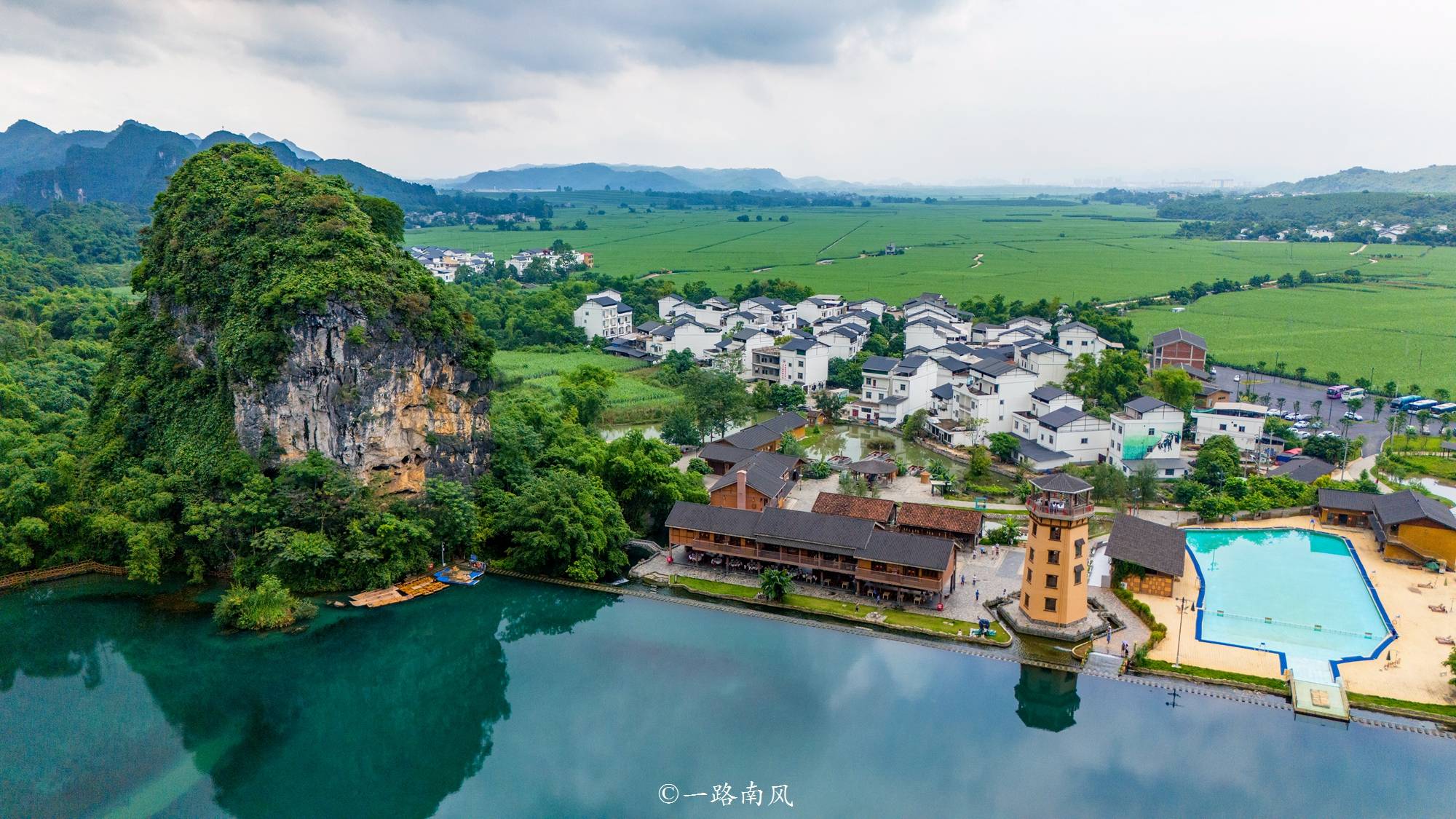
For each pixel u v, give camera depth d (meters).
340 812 69.50
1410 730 74.94
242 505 102.44
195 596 102.81
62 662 89.62
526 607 101.44
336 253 110.31
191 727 80.12
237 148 134.50
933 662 87.19
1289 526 120.69
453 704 83.12
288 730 80.12
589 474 120.94
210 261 116.62
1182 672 83.81
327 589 103.06
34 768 73.38
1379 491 129.12
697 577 105.75
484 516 114.12
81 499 111.38
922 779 71.31
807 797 69.56
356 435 106.31
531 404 141.62
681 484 124.56
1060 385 183.12
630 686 85.50
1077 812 67.62
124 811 68.69
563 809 69.31
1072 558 90.12
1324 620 93.81
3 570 105.00
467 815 68.88
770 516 105.56
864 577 98.81
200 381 114.75
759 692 83.38
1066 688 83.25
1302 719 77.25
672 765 73.69
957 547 106.94
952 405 171.50
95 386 129.50
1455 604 96.62
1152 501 130.25
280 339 106.06
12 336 160.25
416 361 110.75
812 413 183.75
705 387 165.25
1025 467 144.75
